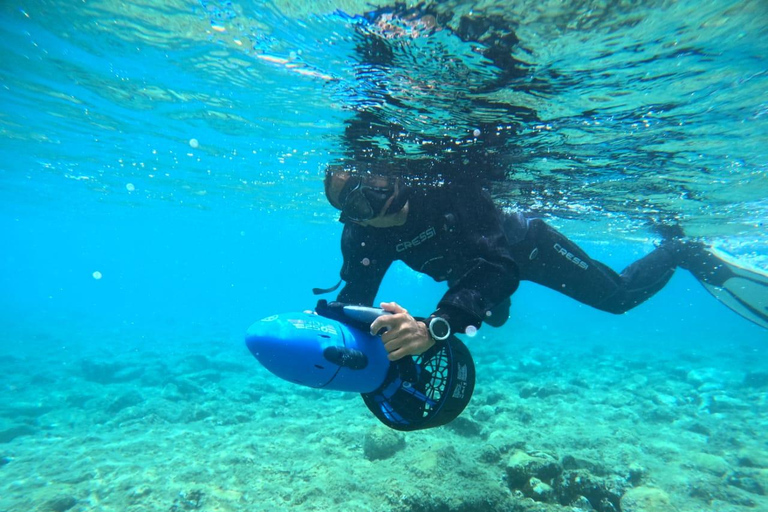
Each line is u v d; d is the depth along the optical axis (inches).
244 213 1131.9
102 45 269.7
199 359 721.6
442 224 139.4
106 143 530.3
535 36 173.8
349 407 428.5
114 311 2319.1
